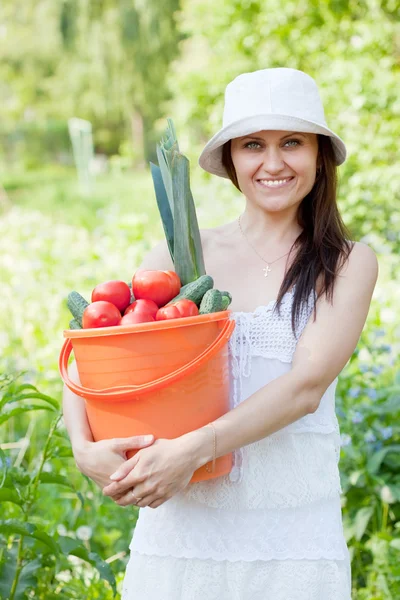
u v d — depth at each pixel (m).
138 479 2.00
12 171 27.73
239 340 2.27
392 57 8.46
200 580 2.22
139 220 7.74
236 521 2.23
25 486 2.80
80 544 2.74
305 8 8.77
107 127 28.91
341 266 2.24
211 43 9.80
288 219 2.37
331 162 2.34
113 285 2.08
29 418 4.85
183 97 9.86
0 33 29.78
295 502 2.22
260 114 2.21
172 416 2.03
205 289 2.09
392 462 3.82
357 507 3.73
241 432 2.05
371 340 4.95
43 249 7.55
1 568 2.77
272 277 2.34
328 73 8.13
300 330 2.23
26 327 5.61
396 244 7.27
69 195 18.75
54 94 29.64
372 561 3.61
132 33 20.20
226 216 8.34
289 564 2.19
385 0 8.39
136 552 2.32
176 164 2.21
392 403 3.97
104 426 2.07
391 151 7.82
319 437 2.28
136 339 1.96
